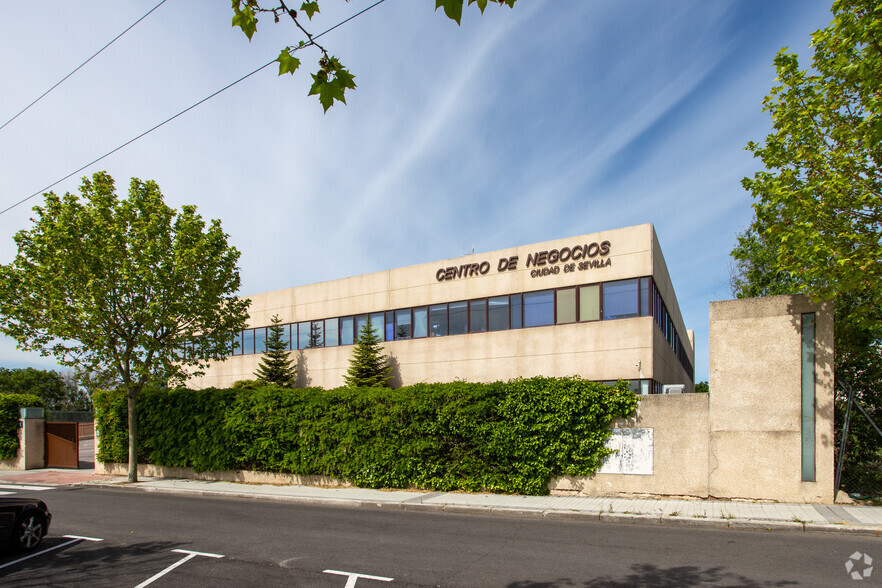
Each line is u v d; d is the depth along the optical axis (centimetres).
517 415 1221
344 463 1427
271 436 1550
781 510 945
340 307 2884
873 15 787
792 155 975
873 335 1064
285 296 3162
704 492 1070
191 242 1706
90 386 1864
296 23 391
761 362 1052
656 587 600
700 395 1091
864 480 1070
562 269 2128
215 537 909
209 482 1633
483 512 1073
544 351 2130
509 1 338
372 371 2539
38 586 670
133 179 1677
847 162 877
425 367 2484
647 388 1873
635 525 934
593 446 1160
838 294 954
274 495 1335
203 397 1716
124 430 1897
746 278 1962
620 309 1972
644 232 1942
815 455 1002
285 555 777
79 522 1080
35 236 1584
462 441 1289
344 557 757
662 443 1112
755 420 1045
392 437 1366
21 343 1630
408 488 1342
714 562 689
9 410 2230
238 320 1853
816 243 899
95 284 1545
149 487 1559
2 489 1669
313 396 1509
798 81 959
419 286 2573
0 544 799
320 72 393
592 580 629
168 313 1662
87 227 1564
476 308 2362
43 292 1606
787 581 610
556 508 1041
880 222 898
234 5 384
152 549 839
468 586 620
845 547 748
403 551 782
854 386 1089
